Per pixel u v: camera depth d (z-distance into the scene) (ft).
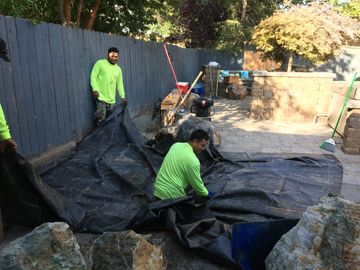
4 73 12.94
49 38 15.87
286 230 8.23
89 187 13.73
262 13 62.85
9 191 10.34
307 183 14.35
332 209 7.34
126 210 12.11
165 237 10.11
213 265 8.87
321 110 27.76
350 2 52.85
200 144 11.27
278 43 29.25
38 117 15.23
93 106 20.93
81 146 18.08
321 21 28.04
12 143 10.02
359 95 21.49
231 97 42.45
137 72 28.71
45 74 15.66
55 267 6.14
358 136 19.01
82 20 27.94
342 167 16.55
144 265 7.00
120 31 29.07
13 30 13.37
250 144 21.17
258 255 8.42
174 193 11.07
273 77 27.91
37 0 21.30
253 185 13.92
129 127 19.83
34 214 10.57
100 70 19.95
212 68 45.34
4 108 13.00
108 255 6.89
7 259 5.93
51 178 14.16
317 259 6.91
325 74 26.91
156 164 16.57
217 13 66.33
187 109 27.53
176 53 42.50
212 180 14.71
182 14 64.34
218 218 11.27
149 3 28.96
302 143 21.53
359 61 50.34
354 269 6.53
